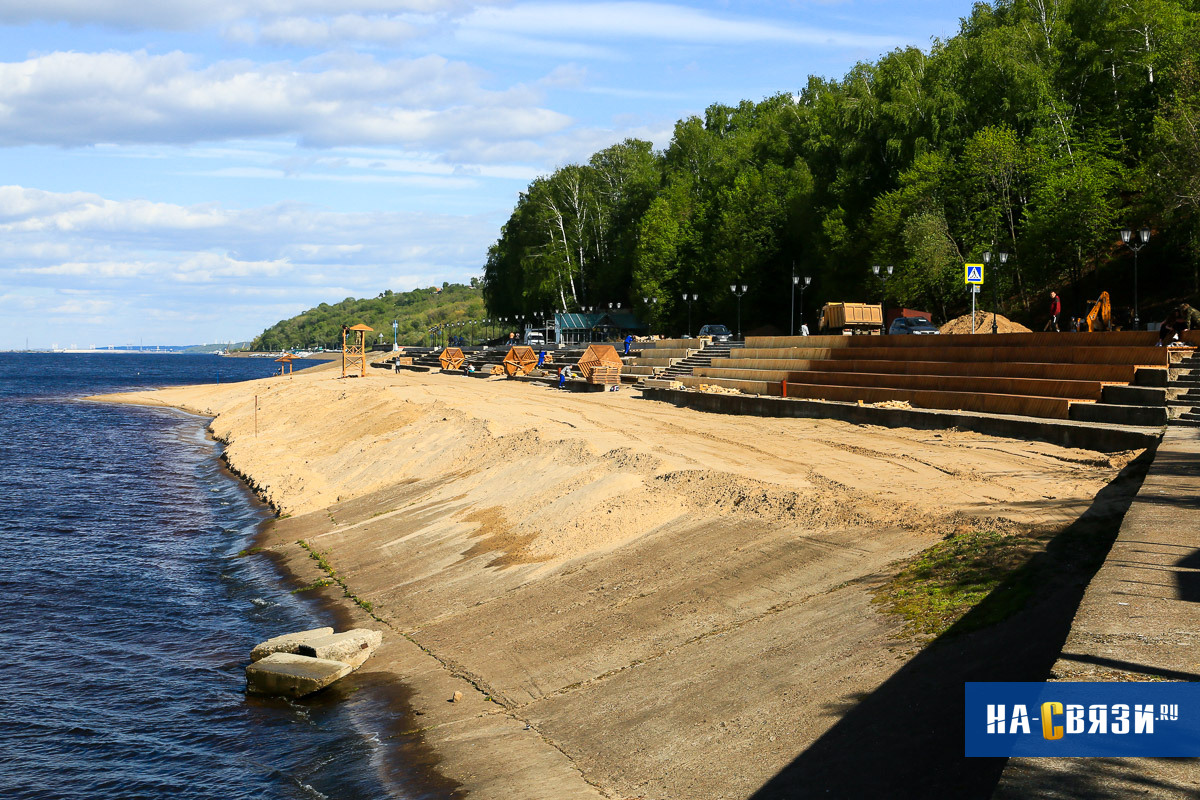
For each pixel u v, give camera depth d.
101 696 15.09
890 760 8.41
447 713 12.85
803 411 34.19
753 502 18.70
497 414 40.03
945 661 9.81
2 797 11.70
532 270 116.12
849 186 68.19
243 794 11.43
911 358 36.59
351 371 95.19
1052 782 5.38
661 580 15.84
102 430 63.97
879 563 13.91
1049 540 12.70
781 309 84.75
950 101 61.66
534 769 10.56
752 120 118.56
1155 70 58.59
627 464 24.09
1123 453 19.81
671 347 62.34
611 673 12.79
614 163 118.12
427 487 29.73
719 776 9.26
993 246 55.59
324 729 13.13
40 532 28.69
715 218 92.19
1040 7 67.31
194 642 17.88
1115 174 55.50
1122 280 55.12
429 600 18.39
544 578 17.81
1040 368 28.72
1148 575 8.99
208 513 32.09
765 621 12.89
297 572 22.55
